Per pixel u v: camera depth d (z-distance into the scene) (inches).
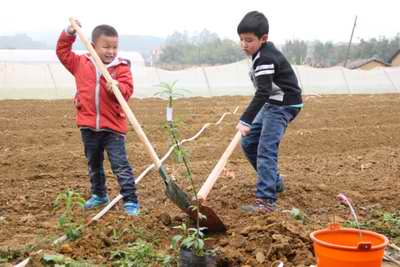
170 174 285.6
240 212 208.4
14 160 316.8
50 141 383.9
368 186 265.4
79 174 285.6
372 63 2086.6
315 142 391.9
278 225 178.1
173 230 187.8
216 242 177.5
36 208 222.5
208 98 768.3
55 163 310.7
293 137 402.9
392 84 1128.2
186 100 732.7
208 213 177.8
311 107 636.1
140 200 236.2
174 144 162.7
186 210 178.1
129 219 193.3
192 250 153.3
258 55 204.7
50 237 179.2
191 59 1889.8
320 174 295.1
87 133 213.6
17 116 518.9
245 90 989.8
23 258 165.0
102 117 210.8
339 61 2325.3
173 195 177.6
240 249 167.8
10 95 819.4
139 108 609.0
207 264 151.5
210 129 443.5
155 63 1787.6
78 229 179.2
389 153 358.0
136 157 329.1
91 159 218.2
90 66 212.2
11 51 1199.6
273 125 210.1
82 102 211.8
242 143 225.6
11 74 876.6
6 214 214.5
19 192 248.2
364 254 130.0
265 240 170.6
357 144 393.1
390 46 2407.7
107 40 209.9
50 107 588.4
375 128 450.9
